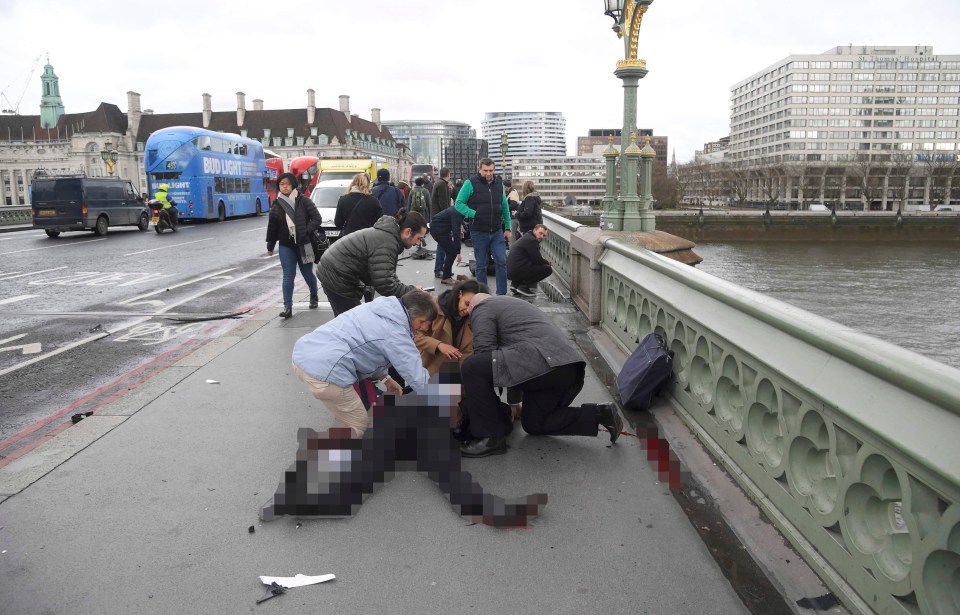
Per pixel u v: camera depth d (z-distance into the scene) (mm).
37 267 15367
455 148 84438
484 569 3133
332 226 18734
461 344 5121
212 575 3094
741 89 185750
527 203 11391
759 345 3570
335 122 139875
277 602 2893
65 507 3725
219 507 3730
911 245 85500
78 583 3033
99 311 9969
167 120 135750
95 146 129500
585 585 2996
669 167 188625
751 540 3295
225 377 6156
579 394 5625
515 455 4449
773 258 73438
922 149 155375
